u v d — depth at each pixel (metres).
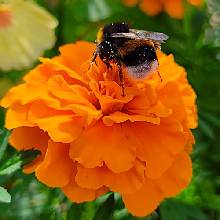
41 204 0.19
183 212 0.20
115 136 0.16
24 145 0.17
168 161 0.16
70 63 0.18
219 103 0.22
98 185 0.16
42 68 0.18
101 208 0.17
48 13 0.22
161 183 0.17
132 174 0.16
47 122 0.16
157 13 0.26
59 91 0.17
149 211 0.16
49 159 0.16
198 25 0.24
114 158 0.16
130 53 0.17
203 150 0.21
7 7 0.21
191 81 0.23
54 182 0.16
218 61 0.23
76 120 0.17
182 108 0.17
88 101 0.17
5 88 0.23
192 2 0.24
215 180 0.22
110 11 0.26
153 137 0.17
